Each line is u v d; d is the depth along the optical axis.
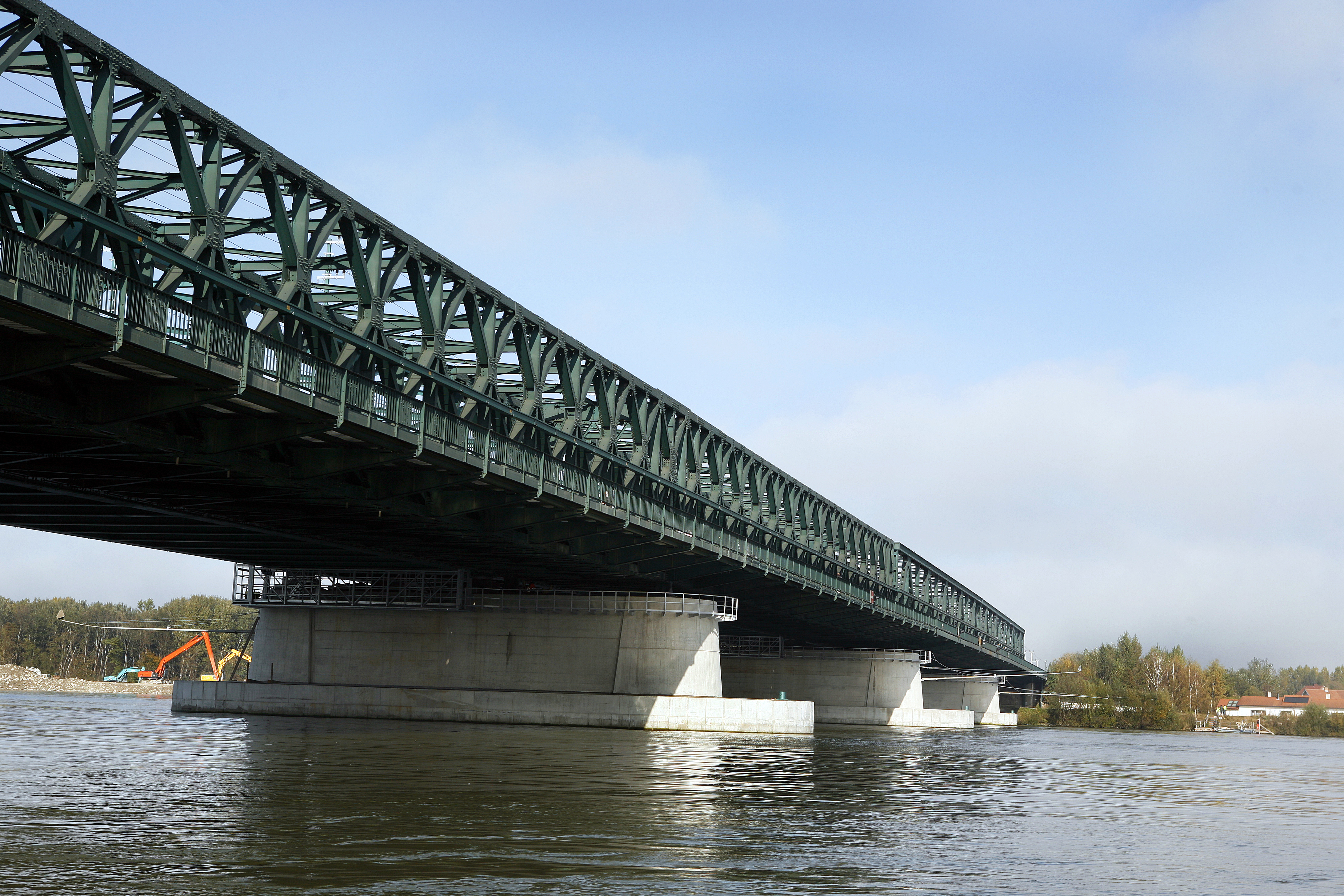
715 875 20.41
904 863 22.62
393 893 17.88
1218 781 54.16
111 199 27.89
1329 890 21.95
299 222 34.88
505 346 46.59
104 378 31.19
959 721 118.06
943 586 126.62
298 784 32.12
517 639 70.94
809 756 53.84
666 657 69.69
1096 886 21.22
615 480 55.34
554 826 25.61
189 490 43.53
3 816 24.56
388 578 72.06
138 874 18.61
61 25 26.50
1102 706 189.12
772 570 73.50
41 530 53.16
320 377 34.41
